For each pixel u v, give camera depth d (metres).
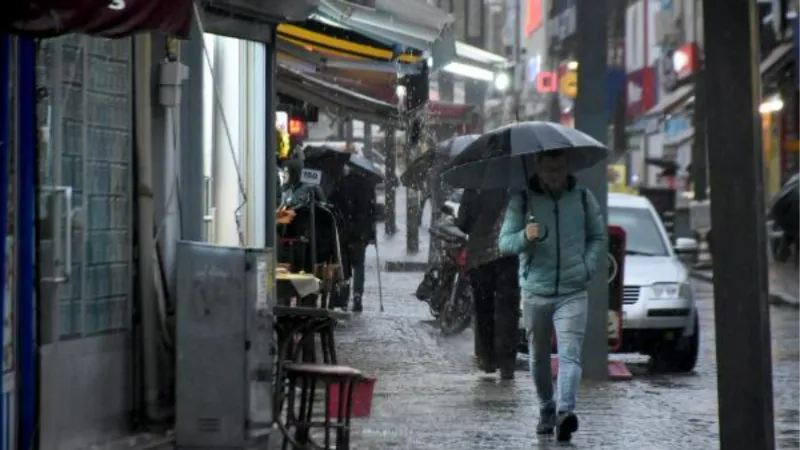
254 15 25.23
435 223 48.88
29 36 16.38
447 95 132.88
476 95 146.12
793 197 32.56
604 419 28.03
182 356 20.45
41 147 18.50
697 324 37.97
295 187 44.44
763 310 17.28
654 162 120.88
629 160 152.88
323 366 21.89
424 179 57.03
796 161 98.56
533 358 25.95
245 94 26.58
